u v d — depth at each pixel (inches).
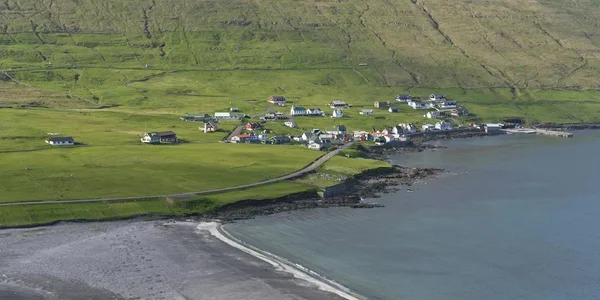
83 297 4333.2
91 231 5629.9
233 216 6156.5
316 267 4916.3
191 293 4424.2
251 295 4392.2
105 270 4795.8
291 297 4362.7
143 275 4717.0
